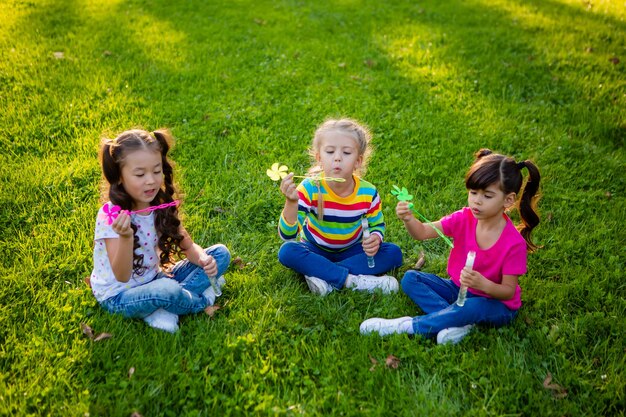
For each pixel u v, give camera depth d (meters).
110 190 2.78
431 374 2.71
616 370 2.70
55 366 2.63
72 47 6.25
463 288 2.82
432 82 5.98
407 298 3.25
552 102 5.72
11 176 4.07
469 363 2.72
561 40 7.05
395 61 6.46
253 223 3.90
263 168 4.46
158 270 3.16
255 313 3.06
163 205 2.91
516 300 2.96
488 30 7.38
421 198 4.20
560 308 3.13
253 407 2.50
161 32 6.97
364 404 2.51
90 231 3.61
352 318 3.04
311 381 2.60
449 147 4.80
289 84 5.79
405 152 4.73
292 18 7.79
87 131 4.73
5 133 4.59
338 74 6.07
